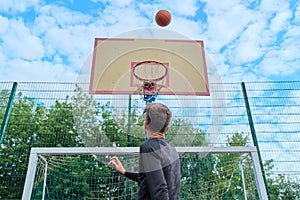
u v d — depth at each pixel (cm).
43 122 413
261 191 309
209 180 349
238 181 371
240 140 366
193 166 351
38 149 323
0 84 406
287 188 334
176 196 107
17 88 408
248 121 378
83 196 367
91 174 377
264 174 341
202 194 343
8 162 387
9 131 402
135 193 350
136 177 135
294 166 344
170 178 107
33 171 309
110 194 366
